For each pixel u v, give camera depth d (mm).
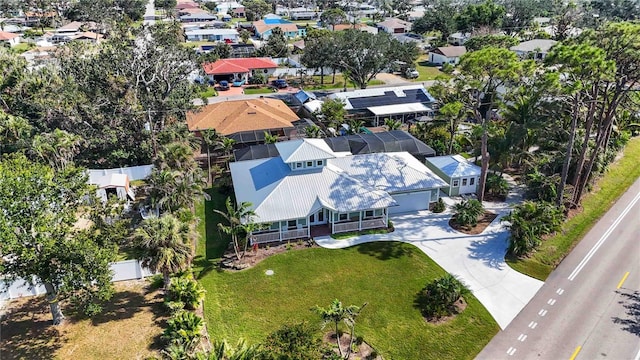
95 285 29000
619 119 60688
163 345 28688
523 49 95750
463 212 42594
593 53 37625
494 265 36875
